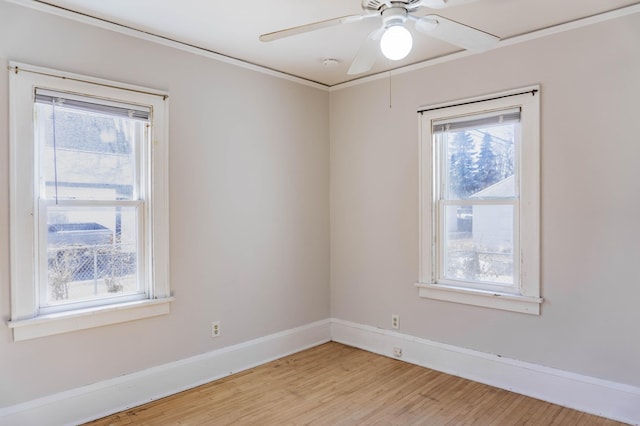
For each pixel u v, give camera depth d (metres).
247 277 3.49
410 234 3.55
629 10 2.50
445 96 3.32
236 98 3.40
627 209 2.54
